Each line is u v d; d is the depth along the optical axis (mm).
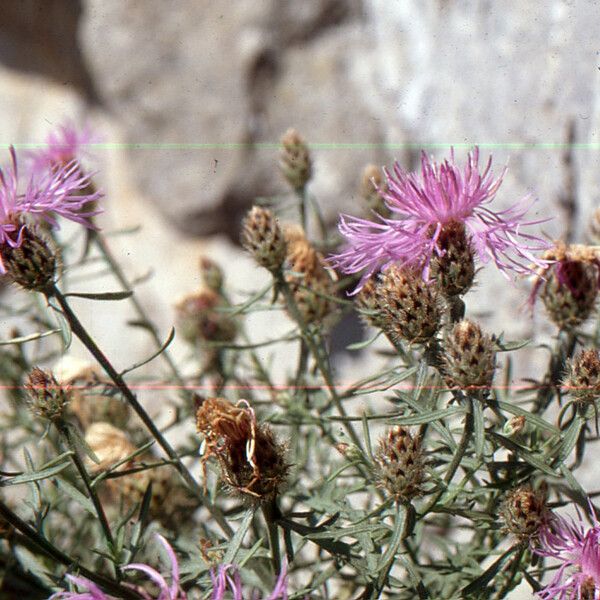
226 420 274
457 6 504
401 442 278
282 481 278
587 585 277
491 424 302
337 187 588
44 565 345
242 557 296
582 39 411
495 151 459
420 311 284
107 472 298
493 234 292
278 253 335
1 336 542
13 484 281
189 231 643
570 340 324
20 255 293
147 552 348
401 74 561
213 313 409
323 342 358
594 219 363
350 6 597
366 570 282
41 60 692
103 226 654
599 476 417
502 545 389
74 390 332
